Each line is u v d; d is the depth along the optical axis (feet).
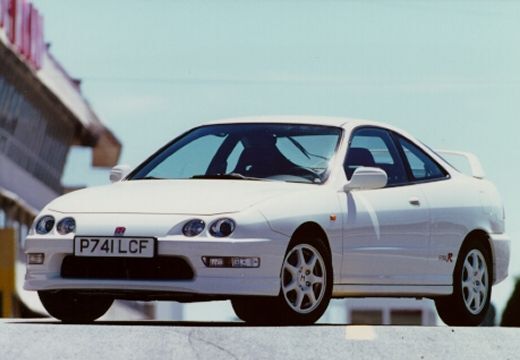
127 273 49.65
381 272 54.29
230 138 56.03
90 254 49.93
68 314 53.67
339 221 52.44
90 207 51.01
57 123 364.58
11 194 320.09
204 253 49.03
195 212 49.75
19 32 308.60
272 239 49.70
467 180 60.59
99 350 40.04
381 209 54.44
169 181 54.03
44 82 334.85
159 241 49.29
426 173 58.49
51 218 51.19
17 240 327.88
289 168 53.93
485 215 60.34
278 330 43.83
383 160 56.59
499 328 47.55
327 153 54.54
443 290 57.47
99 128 390.01
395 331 44.80
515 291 245.65
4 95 311.06
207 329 43.78
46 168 358.64
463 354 40.78
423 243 56.39
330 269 52.11
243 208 49.75
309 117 57.11
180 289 48.98
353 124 56.39
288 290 50.78
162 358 39.04
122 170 56.39
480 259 60.08
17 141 326.85
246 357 39.32
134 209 50.31
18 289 290.76
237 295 49.03
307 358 39.34
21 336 42.06
